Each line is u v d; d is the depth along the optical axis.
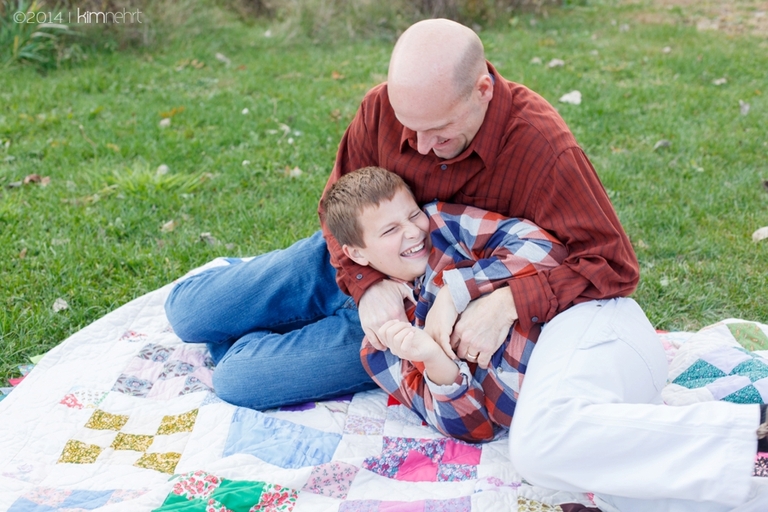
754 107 5.64
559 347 2.00
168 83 6.57
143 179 4.36
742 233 3.78
